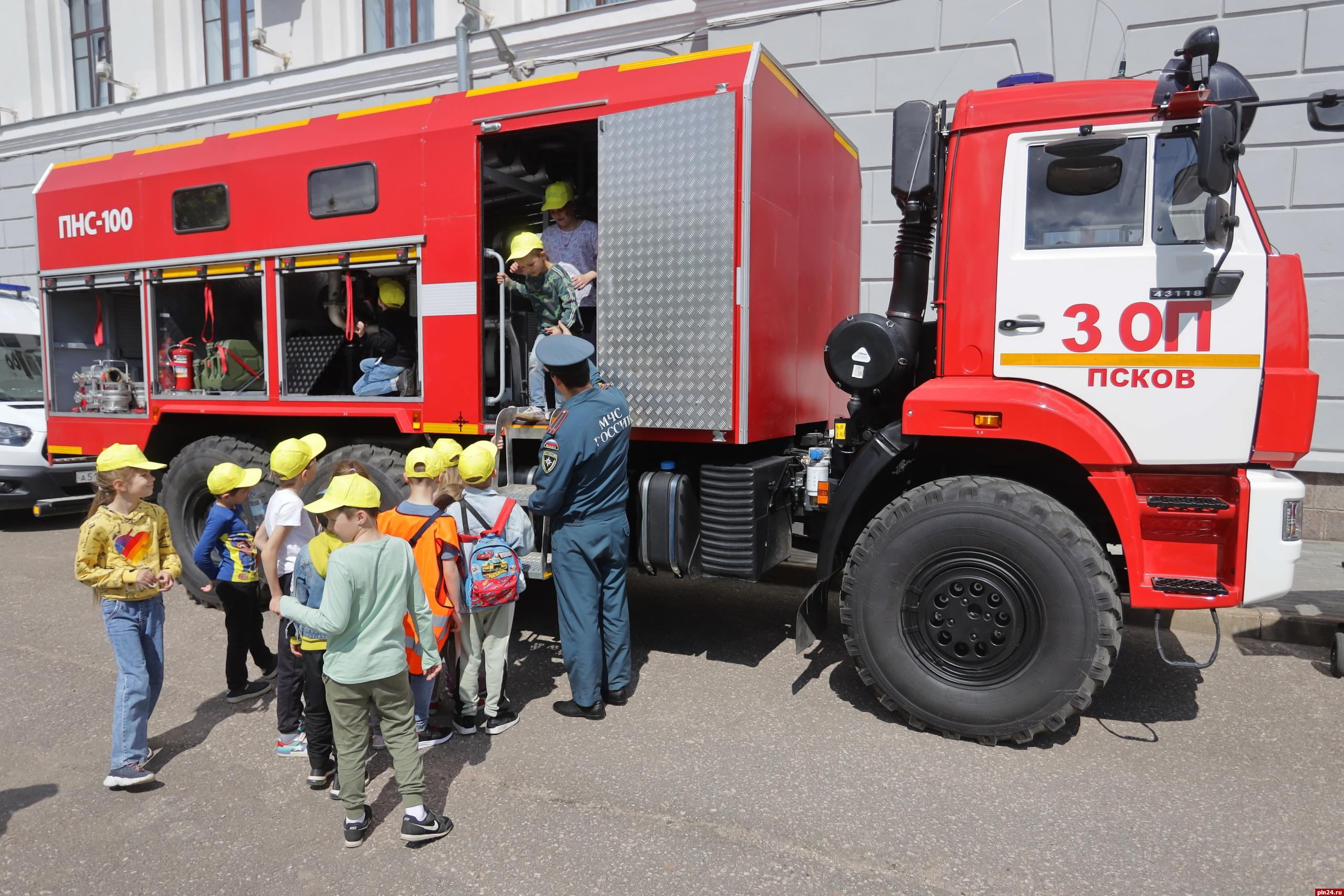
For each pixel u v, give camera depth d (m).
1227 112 3.07
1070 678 3.46
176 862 2.85
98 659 4.85
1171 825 2.99
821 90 7.95
